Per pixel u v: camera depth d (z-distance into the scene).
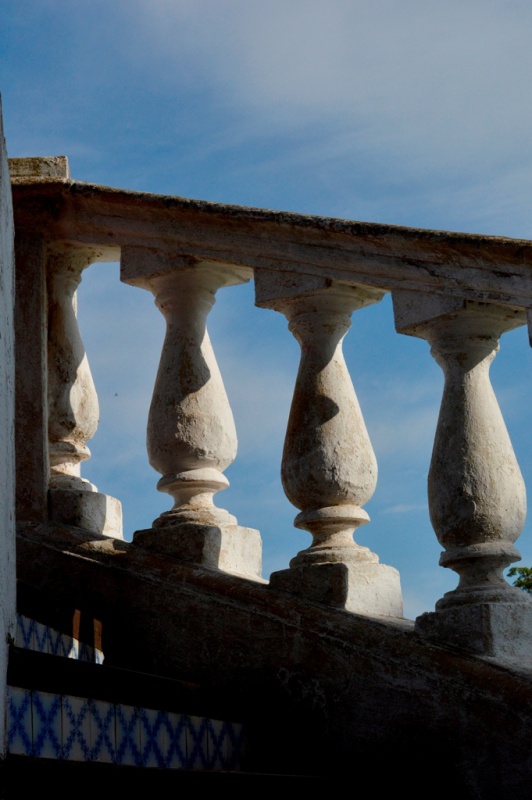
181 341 4.51
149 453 4.47
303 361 4.23
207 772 3.13
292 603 4.07
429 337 3.98
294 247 4.27
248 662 4.10
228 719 3.93
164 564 4.34
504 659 3.69
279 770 3.95
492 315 3.90
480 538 3.79
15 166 4.80
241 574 4.43
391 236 3.98
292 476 4.11
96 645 4.30
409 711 3.76
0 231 2.81
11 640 2.81
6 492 2.79
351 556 4.09
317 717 3.93
